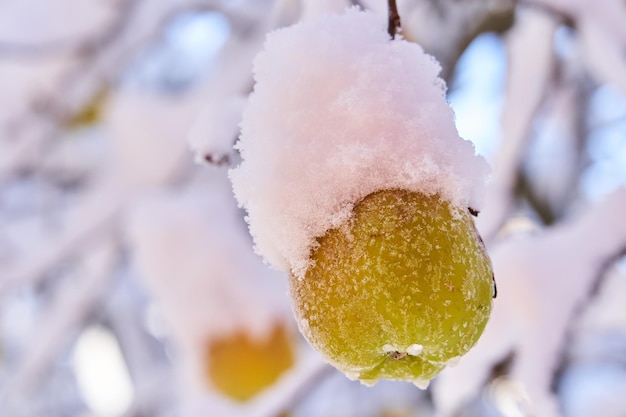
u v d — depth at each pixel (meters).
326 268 0.41
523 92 0.86
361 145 0.41
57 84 1.33
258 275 1.06
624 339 1.59
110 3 1.22
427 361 0.41
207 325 1.01
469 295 0.41
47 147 1.44
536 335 0.64
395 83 0.42
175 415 1.50
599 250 0.66
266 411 0.65
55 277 1.68
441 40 1.00
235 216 1.18
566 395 1.50
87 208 1.37
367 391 1.74
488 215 0.78
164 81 1.85
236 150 0.50
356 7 0.44
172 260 1.07
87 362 2.41
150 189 1.36
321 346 0.41
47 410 2.38
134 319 2.06
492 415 1.53
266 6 1.23
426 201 0.41
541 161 1.46
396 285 0.40
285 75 0.42
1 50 1.21
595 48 0.76
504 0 0.79
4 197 1.75
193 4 1.27
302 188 0.41
